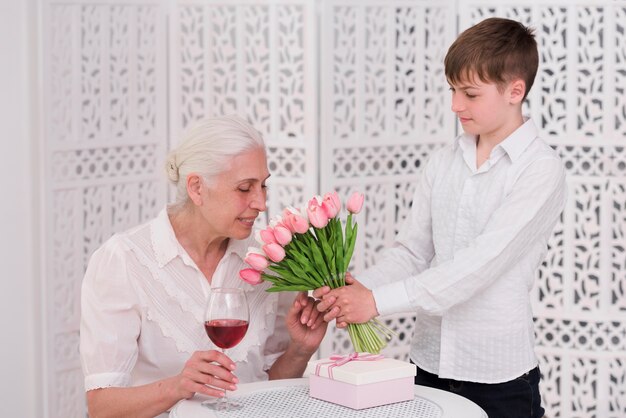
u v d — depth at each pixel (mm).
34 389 4262
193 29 4566
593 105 4273
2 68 4094
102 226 4434
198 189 2639
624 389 4352
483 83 2756
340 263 2635
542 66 4305
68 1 4230
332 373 2445
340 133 4301
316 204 2533
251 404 2447
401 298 2693
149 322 2709
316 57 4234
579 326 4363
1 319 4168
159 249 2715
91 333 2658
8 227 4164
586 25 4246
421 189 3082
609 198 4281
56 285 4270
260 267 2512
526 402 2883
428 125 4480
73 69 4281
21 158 4176
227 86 4535
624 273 4305
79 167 4359
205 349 2742
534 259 2877
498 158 2854
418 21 4398
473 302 2857
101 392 2592
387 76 4371
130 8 4465
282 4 4312
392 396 2449
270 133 4414
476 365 2879
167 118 4660
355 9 4281
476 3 4332
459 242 2924
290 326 2746
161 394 2477
